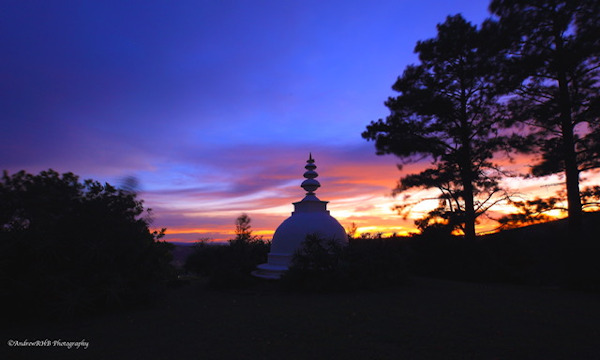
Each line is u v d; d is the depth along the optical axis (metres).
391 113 23.86
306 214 15.02
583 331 6.81
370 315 8.17
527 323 7.41
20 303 8.26
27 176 9.27
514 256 16.88
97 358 5.70
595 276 12.21
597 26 16.88
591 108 17.28
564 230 15.30
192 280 16.19
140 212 10.57
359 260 12.38
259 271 15.12
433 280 14.92
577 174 17.83
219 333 6.97
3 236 8.25
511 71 18.98
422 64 23.17
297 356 5.65
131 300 9.36
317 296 10.89
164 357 5.69
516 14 18.75
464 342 6.19
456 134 22.23
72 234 9.12
